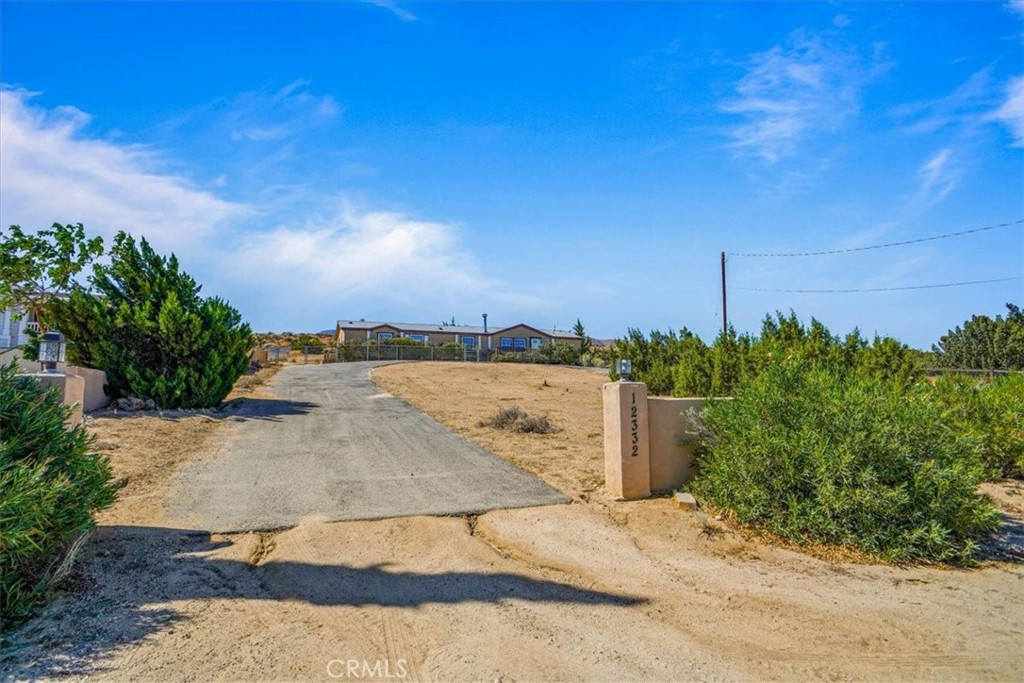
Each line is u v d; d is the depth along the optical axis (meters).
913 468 6.48
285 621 4.52
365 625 4.52
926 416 6.96
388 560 5.80
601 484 8.84
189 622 4.44
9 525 4.24
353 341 53.78
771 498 6.88
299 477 8.96
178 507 7.26
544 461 10.42
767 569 5.88
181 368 15.71
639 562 6.02
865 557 6.19
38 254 14.72
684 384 13.74
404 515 7.13
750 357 12.80
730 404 8.01
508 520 7.15
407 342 55.34
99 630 4.27
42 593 4.68
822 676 4.01
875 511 6.34
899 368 12.43
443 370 34.47
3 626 4.25
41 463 4.92
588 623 4.68
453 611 4.80
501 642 4.34
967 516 6.42
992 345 26.39
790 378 7.75
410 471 9.48
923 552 6.18
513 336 70.62
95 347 15.44
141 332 15.77
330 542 6.20
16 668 3.76
